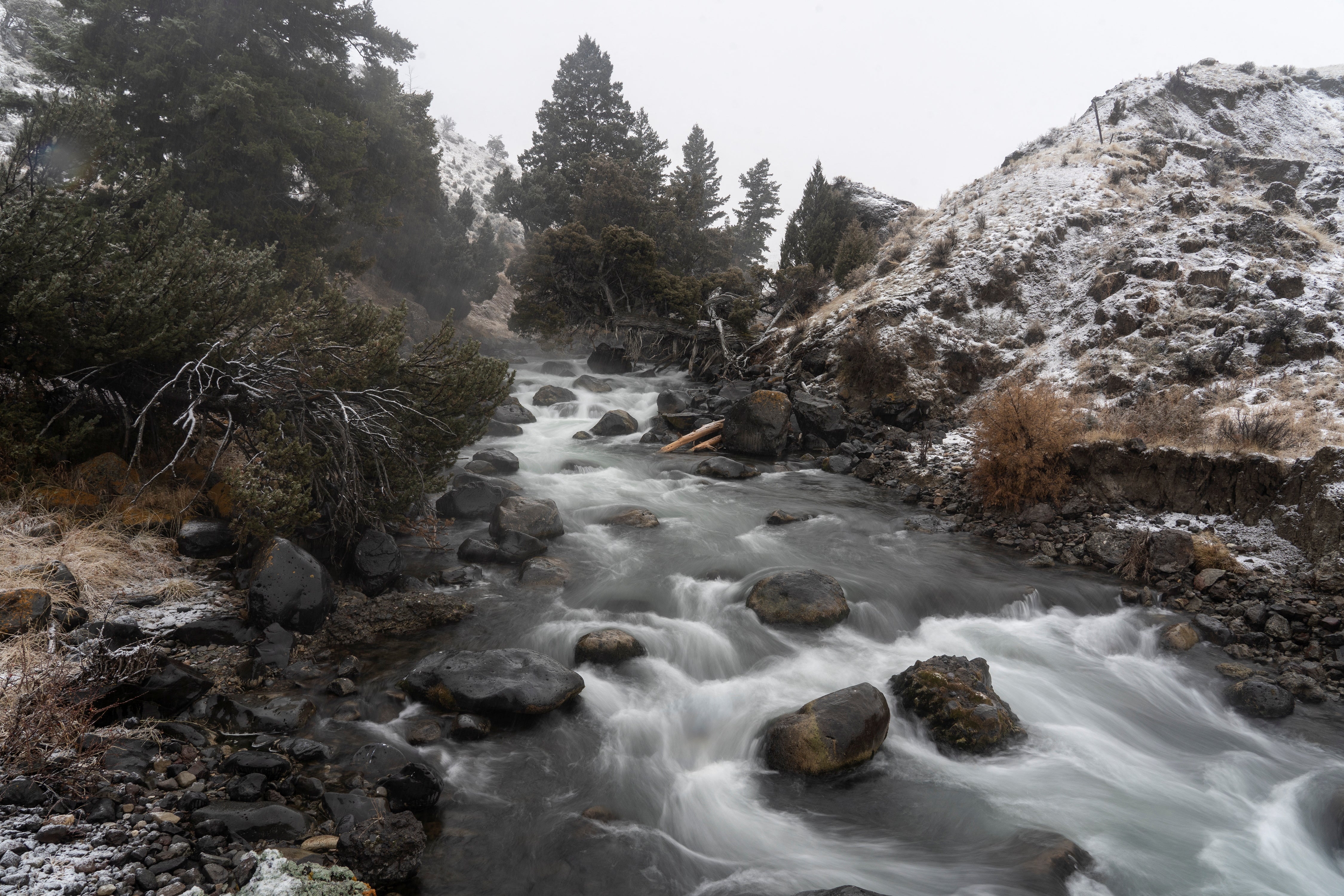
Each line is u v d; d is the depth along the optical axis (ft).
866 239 103.55
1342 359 50.72
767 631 27.09
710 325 88.17
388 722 19.45
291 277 70.18
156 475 25.76
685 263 131.34
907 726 21.43
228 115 70.33
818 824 17.22
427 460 32.60
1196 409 48.67
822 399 65.82
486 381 34.35
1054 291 73.41
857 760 19.27
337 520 27.81
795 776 18.89
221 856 13.19
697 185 146.00
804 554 35.76
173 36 68.54
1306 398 46.75
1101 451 41.93
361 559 27.04
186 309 28.30
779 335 87.20
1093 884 15.44
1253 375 51.90
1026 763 20.10
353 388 30.81
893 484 50.67
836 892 13.52
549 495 44.01
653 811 17.17
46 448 25.94
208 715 18.22
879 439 59.21
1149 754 21.24
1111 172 88.84
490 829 15.89
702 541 36.91
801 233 120.57
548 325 94.89
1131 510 40.22
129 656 19.11
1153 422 45.14
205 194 69.00
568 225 94.07
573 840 15.80
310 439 28.43
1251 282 61.52
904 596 30.71
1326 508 32.83
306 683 20.74
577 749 19.38
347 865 13.58
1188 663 26.86
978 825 17.26
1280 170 89.04
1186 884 15.64
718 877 15.14
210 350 27.27
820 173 125.08
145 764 15.48
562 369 97.40
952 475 49.90
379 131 93.56
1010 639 28.09
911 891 14.84
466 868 14.62
